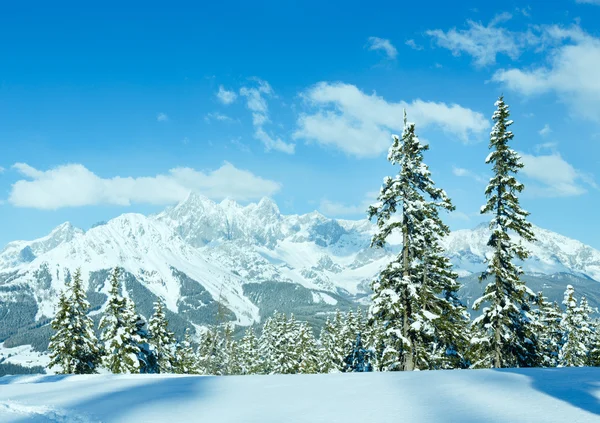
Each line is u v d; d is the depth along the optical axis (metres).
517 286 26.45
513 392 10.68
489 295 26.89
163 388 14.80
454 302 29.48
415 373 14.96
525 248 26.36
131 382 16.84
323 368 62.69
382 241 25.72
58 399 13.45
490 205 27.34
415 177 25.52
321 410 10.30
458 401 10.20
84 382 17.91
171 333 52.88
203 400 12.32
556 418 8.20
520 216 26.33
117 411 11.27
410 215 24.53
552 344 46.34
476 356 27.97
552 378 12.23
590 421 7.88
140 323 47.09
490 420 8.41
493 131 27.25
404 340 24.08
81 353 46.44
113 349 44.22
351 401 11.04
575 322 47.34
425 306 25.89
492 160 27.58
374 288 25.62
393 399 10.93
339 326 64.88
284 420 9.59
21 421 10.40
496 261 26.98
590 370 13.51
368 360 56.06
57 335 46.06
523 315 26.92
